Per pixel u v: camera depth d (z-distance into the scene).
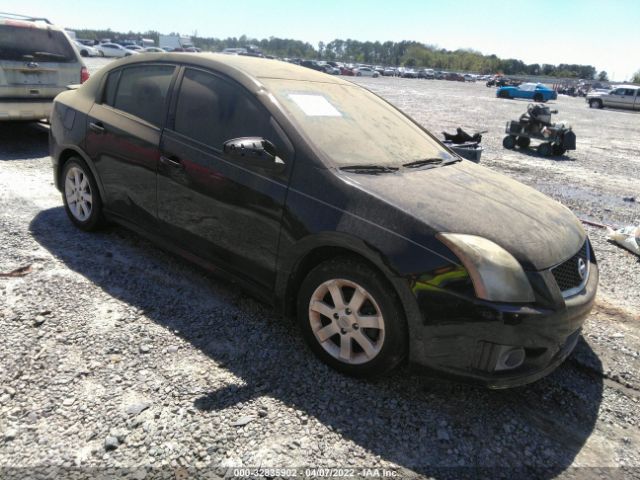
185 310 3.39
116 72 4.14
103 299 3.44
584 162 11.58
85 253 4.11
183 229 3.52
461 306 2.40
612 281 4.57
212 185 3.23
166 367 2.78
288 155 2.93
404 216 2.57
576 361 3.22
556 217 3.00
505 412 2.68
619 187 8.98
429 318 2.45
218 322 3.28
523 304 2.41
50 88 7.66
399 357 2.61
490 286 2.38
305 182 2.84
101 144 4.04
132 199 3.87
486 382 2.46
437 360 2.51
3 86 7.13
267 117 3.07
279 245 2.93
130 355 2.86
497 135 14.98
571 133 11.83
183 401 2.52
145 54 3.99
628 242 5.43
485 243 2.48
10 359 2.72
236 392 2.63
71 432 2.28
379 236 2.54
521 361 2.50
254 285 3.18
